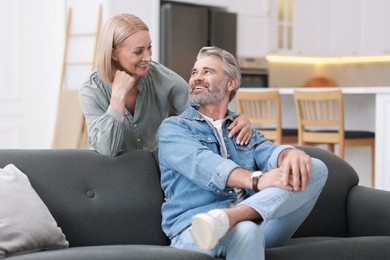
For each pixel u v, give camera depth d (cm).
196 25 772
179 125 276
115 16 288
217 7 827
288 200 244
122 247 244
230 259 234
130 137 302
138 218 276
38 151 277
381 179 530
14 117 700
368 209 303
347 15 934
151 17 736
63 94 712
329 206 312
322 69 992
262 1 873
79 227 265
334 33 952
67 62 727
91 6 712
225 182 250
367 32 912
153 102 305
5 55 692
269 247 256
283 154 270
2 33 690
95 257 220
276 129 603
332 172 317
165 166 277
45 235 244
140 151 295
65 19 721
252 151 283
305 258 247
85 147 697
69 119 700
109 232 270
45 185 266
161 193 285
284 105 680
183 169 262
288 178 244
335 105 646
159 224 279
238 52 843
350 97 636
